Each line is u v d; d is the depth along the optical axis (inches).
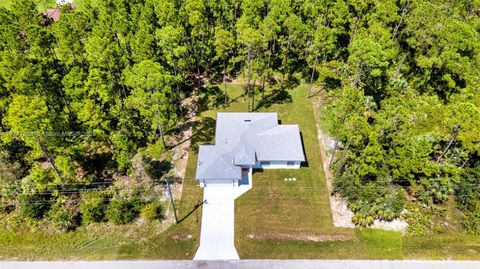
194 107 2341.3
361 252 1571.1
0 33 2139.5
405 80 2363.4
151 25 2298.2
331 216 1720.0
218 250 1584.6
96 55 1952.5
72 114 2048.5
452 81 2143.2
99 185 1856.5
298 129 2036.2
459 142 1804.9
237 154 1863.9
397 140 1642.5
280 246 1595.7
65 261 1555.1
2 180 1849.2
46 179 1708.9
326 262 1536.7
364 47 1939.0
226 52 2396.7
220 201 1781.5
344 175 1740.9
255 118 2094.0
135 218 1710.1
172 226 1676.9
